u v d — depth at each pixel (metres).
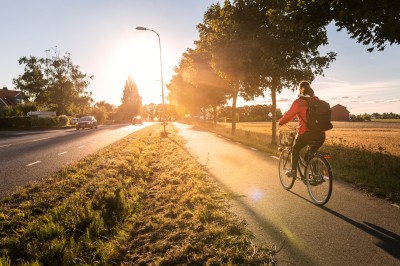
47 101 68.88
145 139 20.34
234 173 8.10
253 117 112.94
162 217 4.94
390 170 7.78
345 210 4.84
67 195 6.37
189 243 3.77
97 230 4.44
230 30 15.03
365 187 6.23
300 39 14.31
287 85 16.61
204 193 6.02
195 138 20.78
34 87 66.75
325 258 3.28
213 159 10.66
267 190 6.25
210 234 4.00
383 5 7.08
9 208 5.46
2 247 4.03
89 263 3.62
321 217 4.54
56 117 49.19
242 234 3.96
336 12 8.42
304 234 3.93
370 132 35.56
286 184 6.47
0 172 8.94
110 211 5.47
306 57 16.14
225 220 4.47
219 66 16.64
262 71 15.66
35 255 3.78
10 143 18.75
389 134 30.91
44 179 7.76
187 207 5.26
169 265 3.38
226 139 19.92
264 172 8.22
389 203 5.18
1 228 4.63
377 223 4.25
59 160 11.20
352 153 10.24
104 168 9.32
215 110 40.53
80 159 11.19
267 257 3.32
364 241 3.68
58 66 67.56
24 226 4.73
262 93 17.48
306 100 5.25
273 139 16.58
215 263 3.25
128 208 5.54
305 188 6.34
